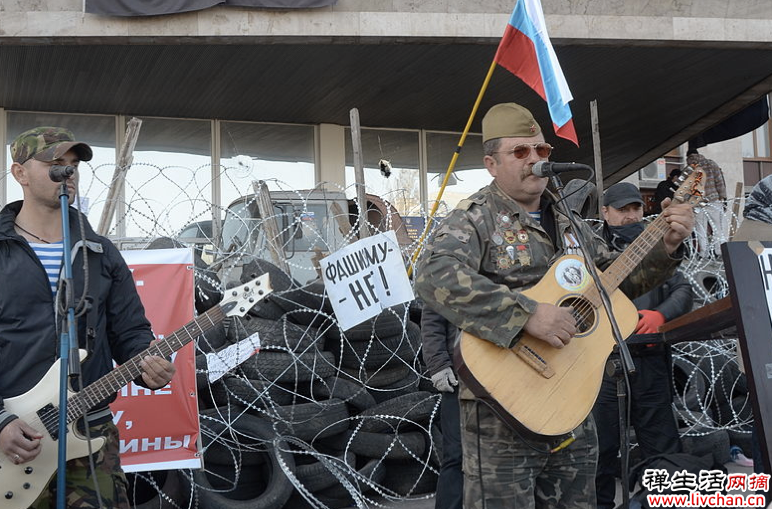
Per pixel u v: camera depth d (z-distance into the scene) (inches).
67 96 413.7
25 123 428.1
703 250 238.2
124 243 265.3
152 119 452.8
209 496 196.7
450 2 365.7
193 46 356.5
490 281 114.3
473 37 367.9
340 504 215.9
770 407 119.5
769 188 172.7
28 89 400.8
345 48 372.8
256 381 208.8
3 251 120.4
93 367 124.4
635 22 384.5
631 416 191.5
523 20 218.5
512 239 121.7
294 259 287.9
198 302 213.5
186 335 130.3
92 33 335.0
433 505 218.8
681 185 124.0
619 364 120.2
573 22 379.6
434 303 117.3
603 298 115.8
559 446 117.3
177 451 188.1
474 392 116.0
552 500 120.4
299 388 218.7
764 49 401.1
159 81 400.2
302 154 487.5
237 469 200.4
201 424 203.0
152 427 186.4
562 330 113.3
